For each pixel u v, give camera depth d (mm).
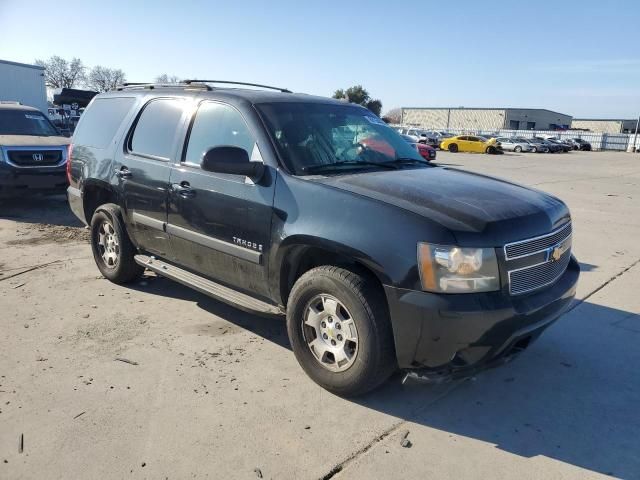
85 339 4285
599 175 21484
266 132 3875
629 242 8117
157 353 4074
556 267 3541
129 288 5520
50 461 2828
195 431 3111
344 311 3400
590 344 4422
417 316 3012
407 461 2908
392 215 3135
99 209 5457
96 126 5730
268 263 3727
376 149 4352
